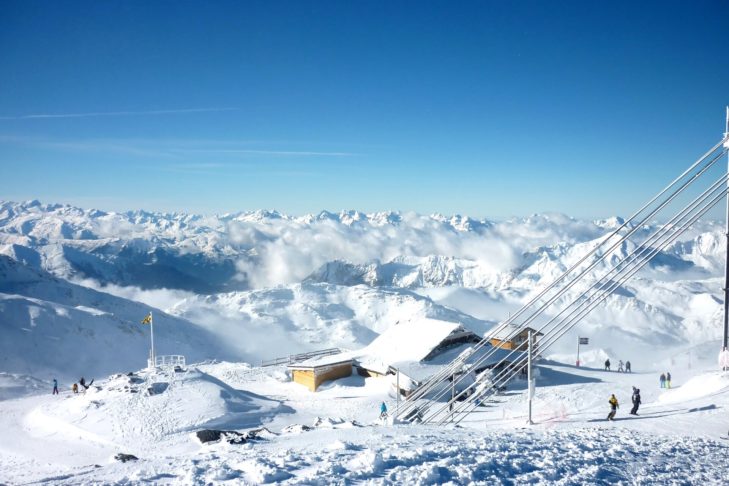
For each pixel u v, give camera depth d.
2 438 34.44
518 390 45.25
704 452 19.14
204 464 15.62
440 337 57.12
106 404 39.16
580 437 21.53
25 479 25.20
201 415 37.81
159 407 38.81
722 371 34.12
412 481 13.56
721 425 24.17
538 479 14.58
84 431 34.78
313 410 43.47
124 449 31.92
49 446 32.69
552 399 41.06
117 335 103.38
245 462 15.20
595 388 44.62
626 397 41.06
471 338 61.25
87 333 98.00
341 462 15.29
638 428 24.41
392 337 61.72
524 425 28.75
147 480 14.12
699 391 33.16
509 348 57.69
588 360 101.31
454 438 21.00
